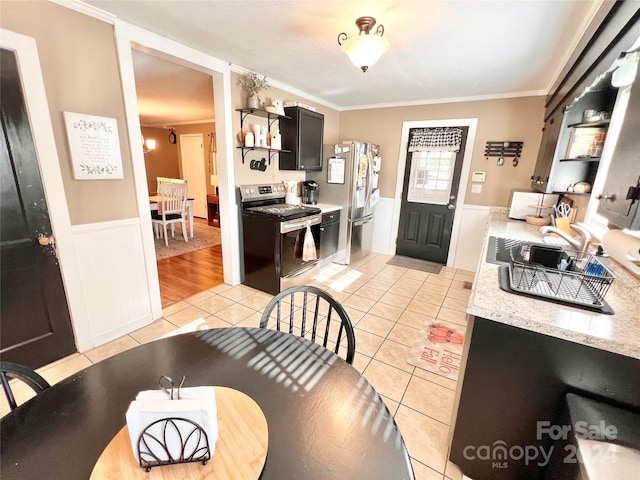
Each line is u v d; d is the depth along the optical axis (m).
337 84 3.33
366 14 1.80
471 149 3.76
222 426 0.76
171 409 0.63
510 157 3.57
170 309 2.73
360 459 0.69
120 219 2.16
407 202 4.36
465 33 1.99
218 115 2.83
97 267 2.07
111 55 1.96
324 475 0.65
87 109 1.89
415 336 2.37
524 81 2.95
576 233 2.24
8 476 0.64
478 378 1.19
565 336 1.00
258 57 2.58
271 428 0.76
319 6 1.74
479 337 1.16
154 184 6.92
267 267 3.05
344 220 3.98
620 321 1.05
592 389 1.02
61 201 1.83
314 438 0.74
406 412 1.64
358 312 2.76
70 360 1.98
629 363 0.96
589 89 1.64
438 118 3.89
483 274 1.48
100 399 0.85
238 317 2.61
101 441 0.72
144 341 2.22
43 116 1.70
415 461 1.37
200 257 4.27
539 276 1.43
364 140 4.51
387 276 3.71
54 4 1.68
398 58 2.47
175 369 0.99
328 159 3.93
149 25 2.02
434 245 4.27
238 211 3.15
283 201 3.71
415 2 1.65
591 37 1.52
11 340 1.76
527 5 1.63
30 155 1.69
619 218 1.12
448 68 2.67
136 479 0.63
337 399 0.88
